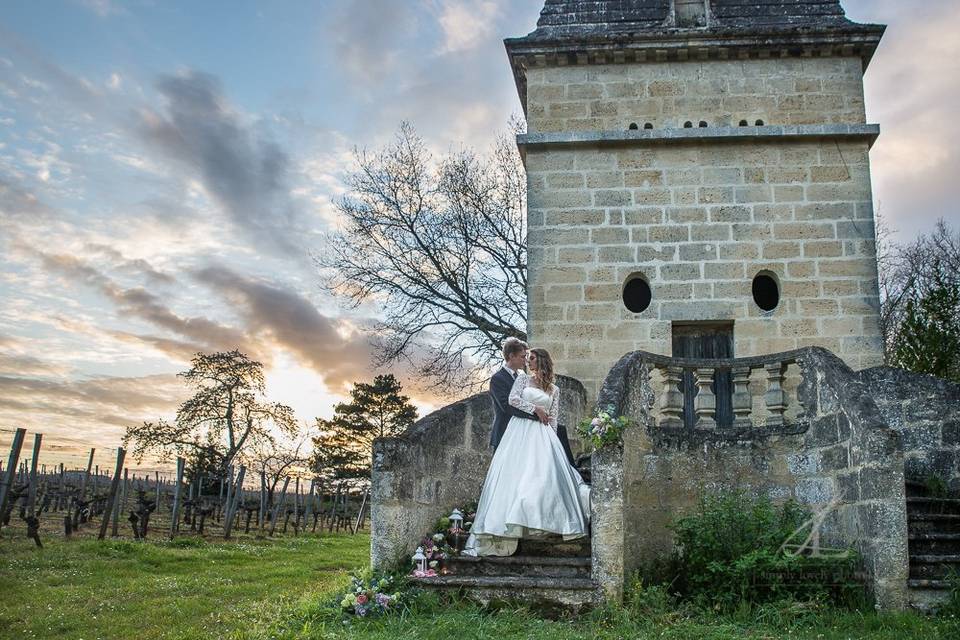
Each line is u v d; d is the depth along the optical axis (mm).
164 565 12961
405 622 7227
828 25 14508
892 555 7879
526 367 9352
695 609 7863
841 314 13930
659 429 9633
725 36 14641
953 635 6844
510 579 7941
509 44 15008
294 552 16812
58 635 7320
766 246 14234
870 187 14305
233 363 34406
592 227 14492
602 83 15039
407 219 26203
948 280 26688
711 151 14586
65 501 23172
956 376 17859
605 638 6797
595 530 8023
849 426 8656
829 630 7113
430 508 9164
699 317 14078
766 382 13594
